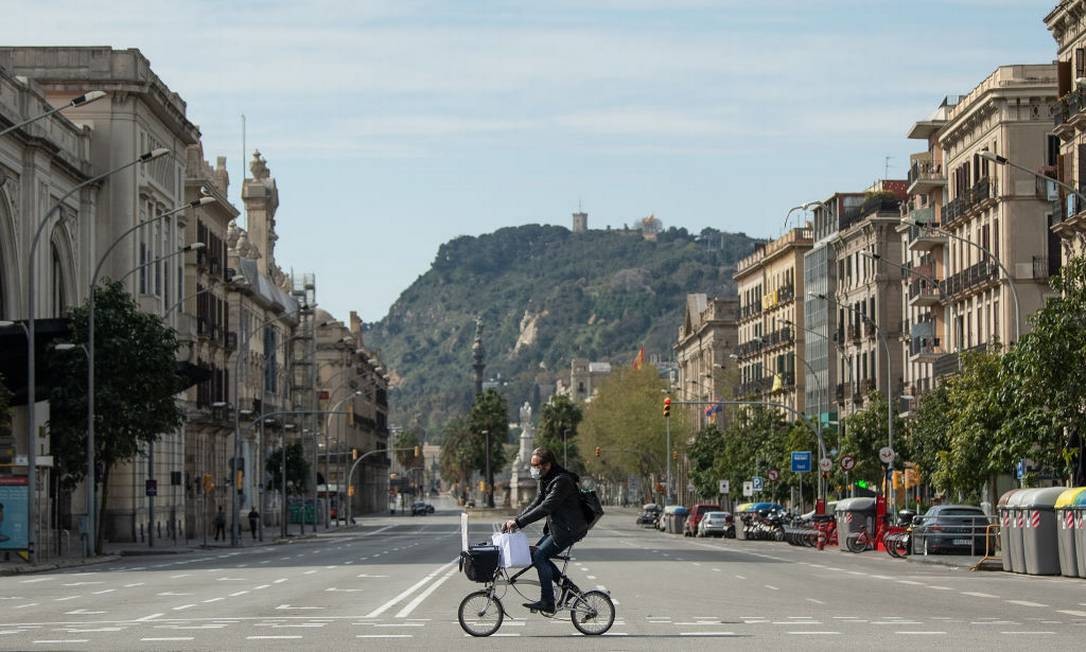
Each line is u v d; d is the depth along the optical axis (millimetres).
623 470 199000
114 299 68125
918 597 34375
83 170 82625
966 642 22062
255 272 135875
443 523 163250
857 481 95188
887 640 22438
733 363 181750
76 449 66500
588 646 21484
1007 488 79125
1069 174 70562
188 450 106500
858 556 66250
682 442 177000
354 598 34156
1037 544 45969
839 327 128875
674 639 22656
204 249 109438
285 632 24328
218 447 117312
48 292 77688
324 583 41375
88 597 35656
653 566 53469
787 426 121750
